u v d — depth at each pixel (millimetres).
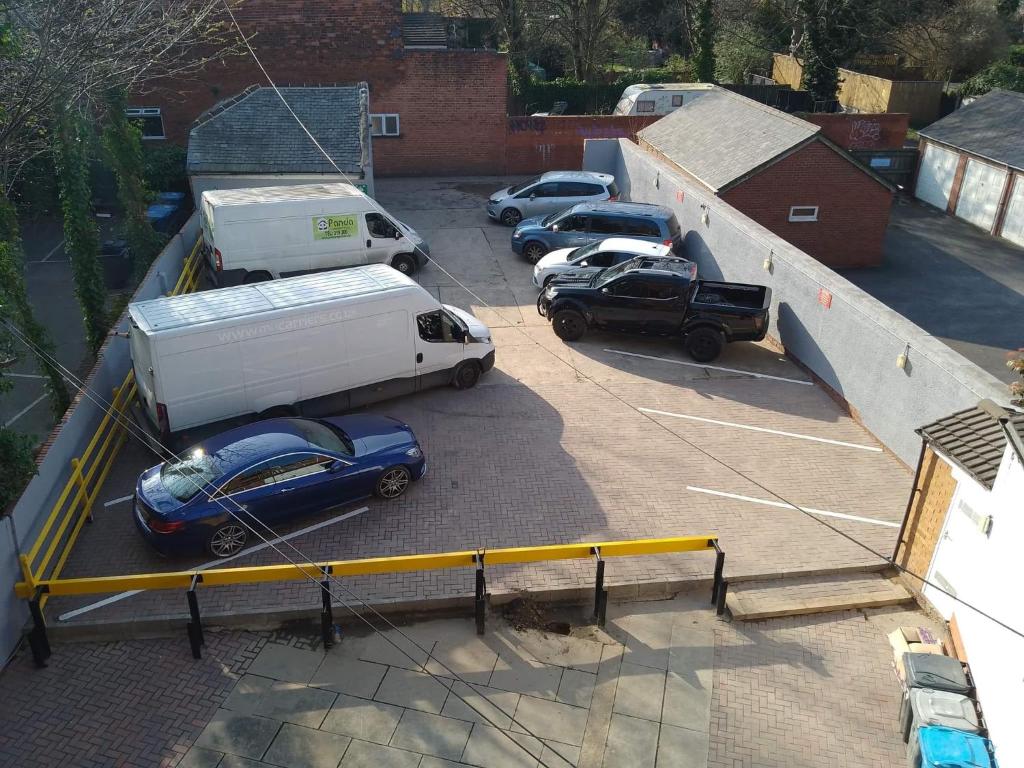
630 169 25906
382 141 30031
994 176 26578
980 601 8523
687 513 11547
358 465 11172
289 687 8742
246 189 18797
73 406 11539
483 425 13719
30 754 7902
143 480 10562
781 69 45719
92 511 11359
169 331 11555
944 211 29250
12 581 9023
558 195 24109
